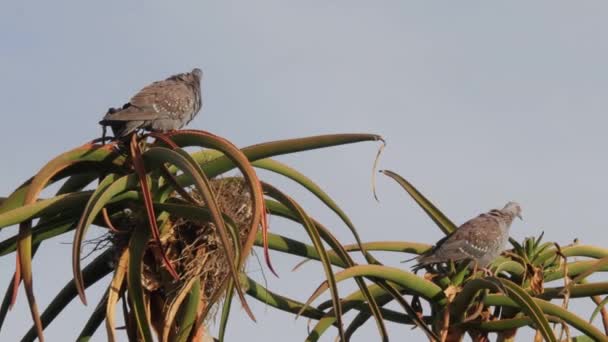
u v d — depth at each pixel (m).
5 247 14.19
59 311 15.06
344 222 14.53
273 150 13.72
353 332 16.73
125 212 14.13
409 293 16.39
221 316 13.56
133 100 15.20
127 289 13.78
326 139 13.57
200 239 13.92
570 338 15.49
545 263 17.44
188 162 12.77
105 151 13.88
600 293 16.50
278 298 15.63
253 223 12.60
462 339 16.05
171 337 13.88
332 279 13.70
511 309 16.67
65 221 14.00
